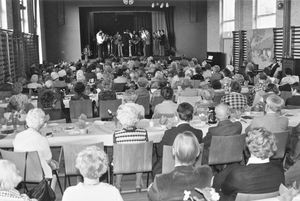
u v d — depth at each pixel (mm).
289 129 6301
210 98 7695
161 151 5191
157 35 27156
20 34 16922
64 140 5570
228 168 3760
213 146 5160
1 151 4699
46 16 25938
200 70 13688
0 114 7445
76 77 14297
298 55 16125
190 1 26969
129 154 4891
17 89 9547
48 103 6848
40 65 20000
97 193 2988
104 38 27016
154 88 10742
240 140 5246
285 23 16516
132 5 26391
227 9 23516
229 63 23172
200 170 3221
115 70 15523
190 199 2992
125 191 5445
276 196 3227
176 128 4980
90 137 5621
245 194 3168
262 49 18453
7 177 3043
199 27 27250
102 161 3014
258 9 19562
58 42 26234
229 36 22984
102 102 8531
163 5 26516
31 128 4785
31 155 4586
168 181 3150
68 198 2973
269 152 3309
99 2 26094
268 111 5582
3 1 15570
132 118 4980
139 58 24734
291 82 12203
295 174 3795
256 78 12438
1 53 13461
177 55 27312
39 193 3666
